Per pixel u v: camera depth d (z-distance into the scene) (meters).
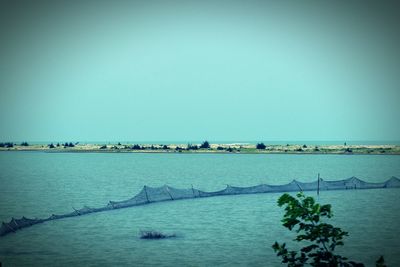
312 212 13.70
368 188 66.31
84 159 187.50
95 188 71.81
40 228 37.34
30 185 76.19
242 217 42.69
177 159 187.00
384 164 143.75
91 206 52.00
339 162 157.25
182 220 41.22
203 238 33.44
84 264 26.73
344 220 40.94
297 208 13.88
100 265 26.45
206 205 50.41
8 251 29.75
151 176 97.00
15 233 35.44
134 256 28.38
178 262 27.00
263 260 27.34
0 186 74.19
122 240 32.91
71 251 29.72
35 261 27.28
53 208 50.59
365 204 51.31
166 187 55.56
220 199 55.44
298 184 64.06
